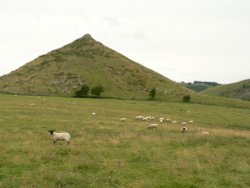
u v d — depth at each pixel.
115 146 27.16
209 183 18.02
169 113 71.38
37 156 21.94
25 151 23.67
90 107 71.12
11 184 15.95
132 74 181.88
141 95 152.50
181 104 106.38
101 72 178.38
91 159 22.08
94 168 20.03
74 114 54.09
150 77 183.12
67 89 155.88
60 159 21.72
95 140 29.45
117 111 66.44
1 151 23.27
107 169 19.81
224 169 21.45
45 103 73.75
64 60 192.75
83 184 16.58
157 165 21.33
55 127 37.00
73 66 184.12
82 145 26.77
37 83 162.62
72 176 17.56
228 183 18.27
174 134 35.94
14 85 160.12
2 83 165.38
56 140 26.92
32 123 39.56
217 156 24.88
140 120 52.66
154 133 36.22
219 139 34.22
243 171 20.98
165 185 17.27
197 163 21.98
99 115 56.12
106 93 151.25
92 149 25.05
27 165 20.05
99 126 40.12
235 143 32.72
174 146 28.70
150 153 24.83
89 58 197.25
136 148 26.47
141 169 20.30
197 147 28.61
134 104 91.31
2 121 39.88
